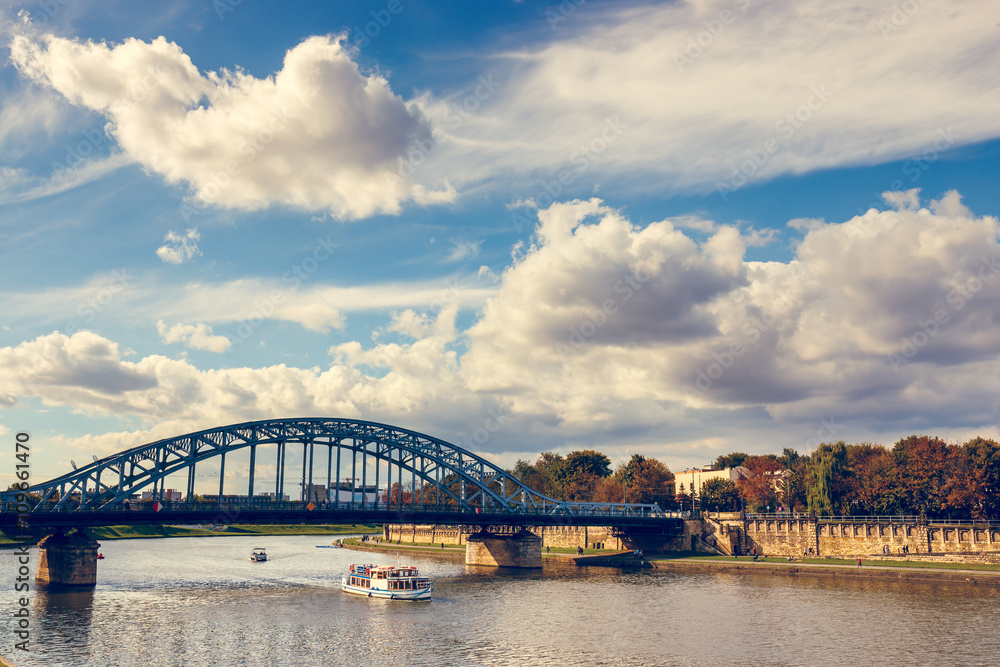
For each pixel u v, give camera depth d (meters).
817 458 148.75
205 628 75.25
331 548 194.38
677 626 77.12
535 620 80.56
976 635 71.56
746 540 141.50
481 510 137.62
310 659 63.69
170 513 99.06
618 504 150.88
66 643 67.88
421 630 75.25
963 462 138.12
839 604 89.25
